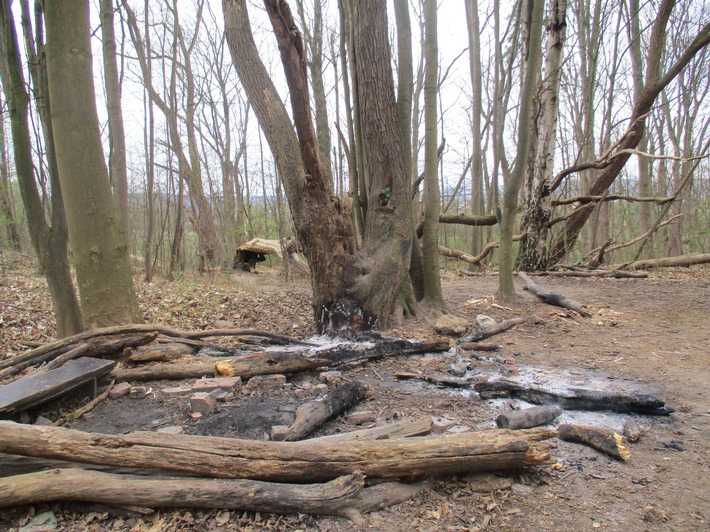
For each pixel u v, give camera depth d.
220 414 3.46
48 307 7.20
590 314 6.58
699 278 9.63
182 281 10.41
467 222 10.92
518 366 4.67
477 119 14.30
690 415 3.43
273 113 5.46
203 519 2.27
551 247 12.43
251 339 5.63
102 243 4.79
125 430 3.27
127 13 10.62
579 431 2.98
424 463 2.45
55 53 4.50
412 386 4.09
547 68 10.20
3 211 13.60
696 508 2.32
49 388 3.34
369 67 5.82
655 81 10.20
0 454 2.42
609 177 11.40
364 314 5.71
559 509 2.33
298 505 2.26
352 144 6.81
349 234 5.88
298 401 3.70
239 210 18.09
